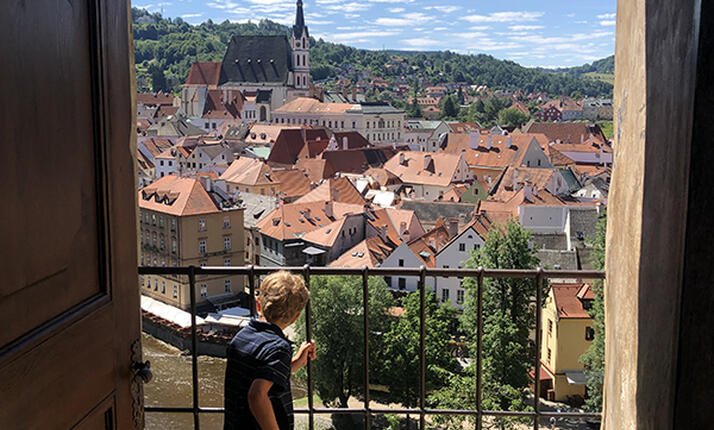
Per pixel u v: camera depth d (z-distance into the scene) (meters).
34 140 2.10
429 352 25.95
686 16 2.21
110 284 2.58
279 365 2.91
